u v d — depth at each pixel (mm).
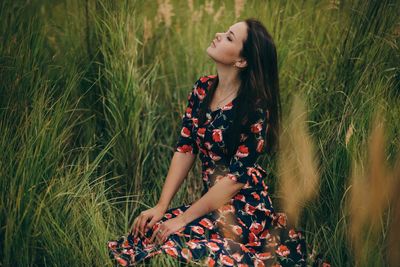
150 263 2293
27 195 2455
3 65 2898
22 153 2531
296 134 2791
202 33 3543
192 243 2260
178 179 2600
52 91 2980
